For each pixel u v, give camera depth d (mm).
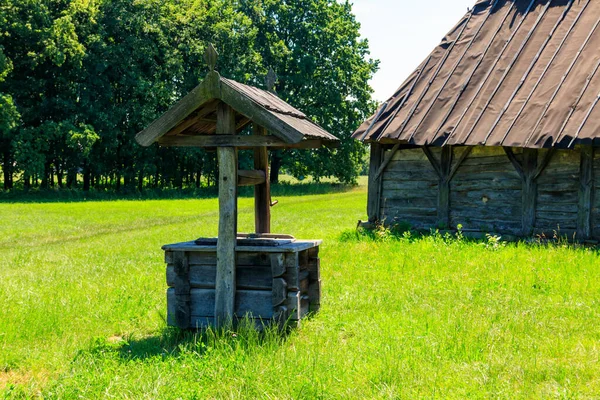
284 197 43594
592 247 13633
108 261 13656
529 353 6102
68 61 43094
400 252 12602
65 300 9203
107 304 8938
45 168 48125
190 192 48812
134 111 45406
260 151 8445
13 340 7227
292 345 6641
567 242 14172
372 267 11148
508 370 5605
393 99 17438
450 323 7223
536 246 13141
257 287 7238
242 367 5703
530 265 10766
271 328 6977
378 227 16812
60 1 44594
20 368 6340
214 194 48406
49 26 41906
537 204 14938
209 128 8500
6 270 12719
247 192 47469
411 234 15953
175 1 52906
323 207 32156
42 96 44469
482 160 15805
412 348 6250
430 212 16594
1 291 10016
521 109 14914
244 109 7086
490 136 14758
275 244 7332
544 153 14758
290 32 56312
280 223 22172
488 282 9547
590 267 10484
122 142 48469
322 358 5977
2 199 39719
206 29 50281
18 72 43812
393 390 5129
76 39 42469
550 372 5535
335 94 54656
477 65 16828
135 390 5281
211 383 5434
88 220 25203
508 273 10133
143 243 17219
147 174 51438
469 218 15984
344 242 14633
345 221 22750
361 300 8617
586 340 6520
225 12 52188
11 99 38469
